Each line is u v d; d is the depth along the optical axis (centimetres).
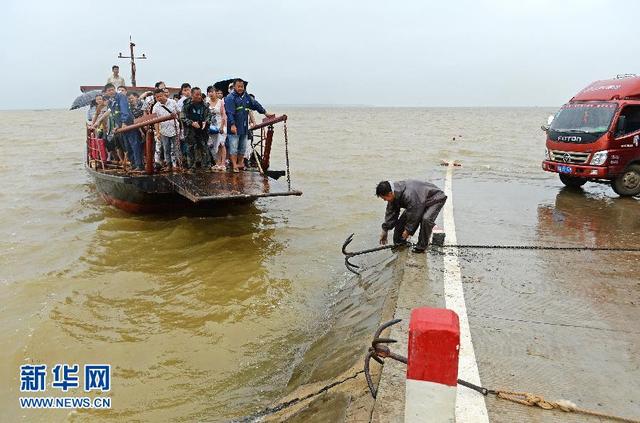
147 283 722
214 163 1098
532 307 517
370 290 636
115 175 981
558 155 1205
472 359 408
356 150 2533
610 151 1097
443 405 253
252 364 527
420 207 654
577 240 778
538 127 5531
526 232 829
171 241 920
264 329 598
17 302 660
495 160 2092
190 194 820
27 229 1014
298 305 665
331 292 714
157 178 939
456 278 593
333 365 461
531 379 380
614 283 590
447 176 1570
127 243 908
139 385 487
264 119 1059
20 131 4066
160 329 591
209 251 866
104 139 1144
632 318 494
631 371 396
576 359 412
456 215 960
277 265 802
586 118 1150
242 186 891
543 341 442
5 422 433
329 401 392
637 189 1120
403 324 463
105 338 568
